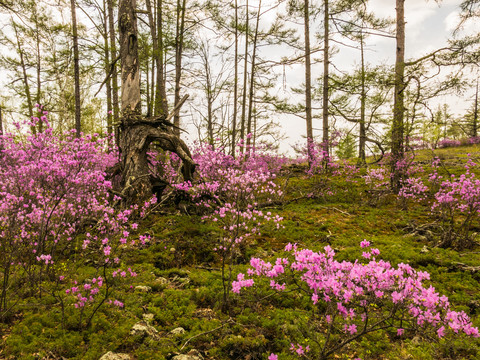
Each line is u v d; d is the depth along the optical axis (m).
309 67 15.82
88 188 6.25
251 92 18.39
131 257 6.14
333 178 13.70
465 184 7.06
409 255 6.26
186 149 9.19
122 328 3.82
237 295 4.71
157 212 8.53
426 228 8.05
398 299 2.59
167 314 4.27
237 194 6.40
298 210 9.88
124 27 8.81
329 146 13.61
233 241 5.87
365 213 9.61
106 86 15.45
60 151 6.70
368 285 2.66
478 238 7.29
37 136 6.21
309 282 2.88
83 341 3.64
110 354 3.31
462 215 9.09
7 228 4.57
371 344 3.79
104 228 5.37
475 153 20.64
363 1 12.23
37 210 5.02
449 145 30.70
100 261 4.20
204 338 3.77
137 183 8.25
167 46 14.82
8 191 5.53
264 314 4.39
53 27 15.23
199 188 8.55
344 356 3.51
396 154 10.95
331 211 9.88
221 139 10.21
